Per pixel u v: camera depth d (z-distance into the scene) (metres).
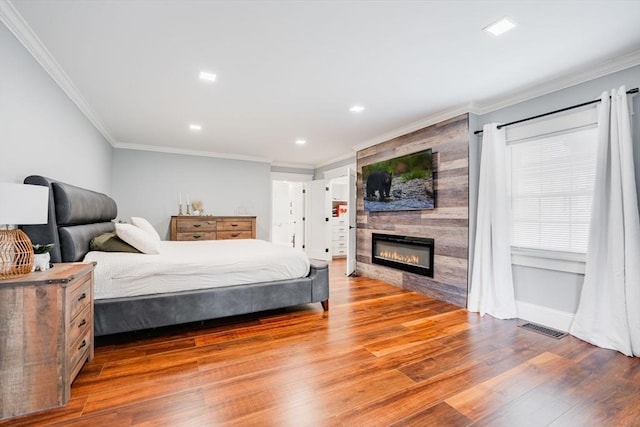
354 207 5.30
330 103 3.31
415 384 1.77
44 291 1.45
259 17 1.86
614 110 2.31
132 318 2.27
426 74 2.63
